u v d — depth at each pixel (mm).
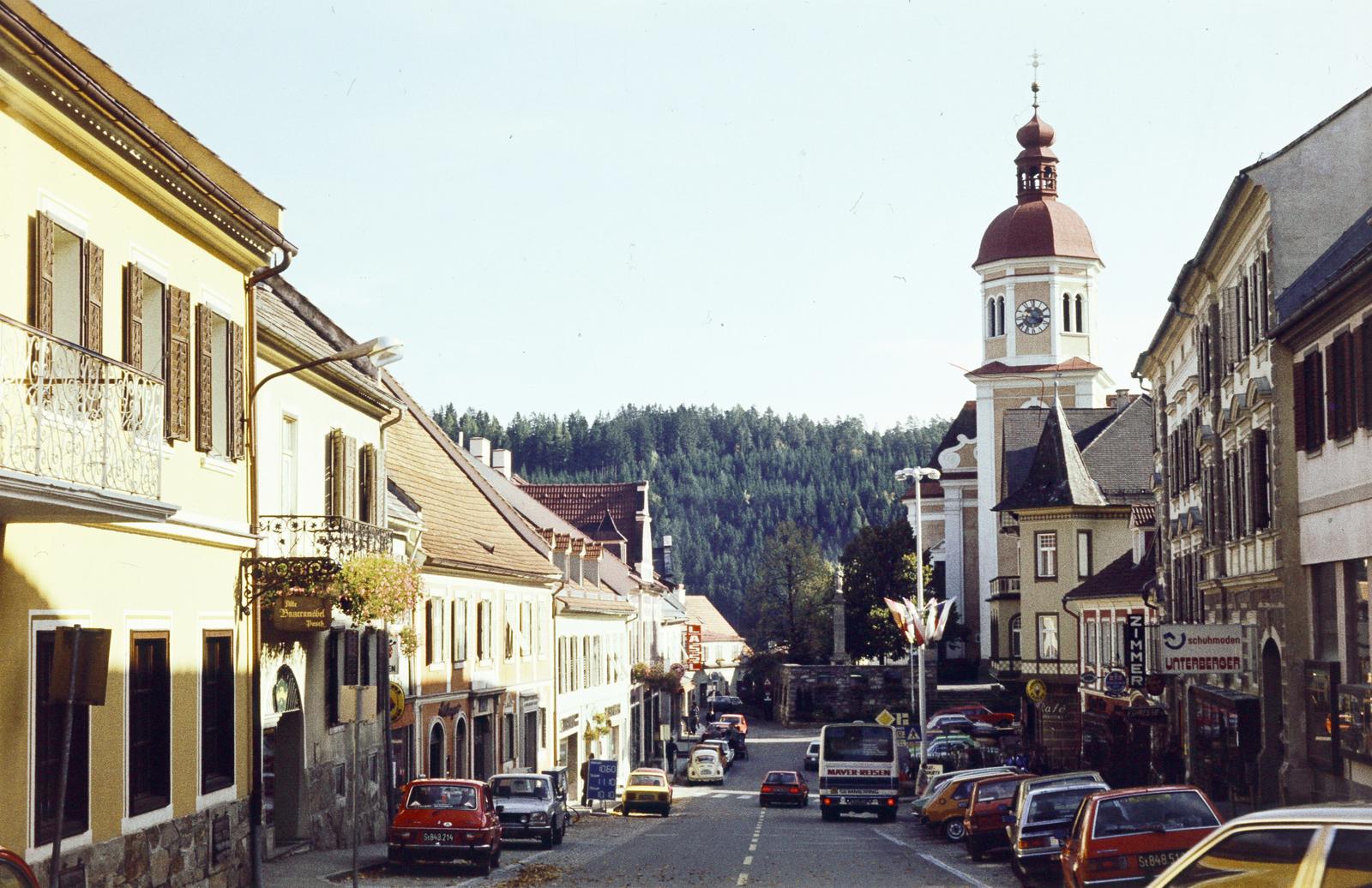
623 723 75125
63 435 15289
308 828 30062
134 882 19656
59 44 17688
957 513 112375
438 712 41719
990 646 105125
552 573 55531
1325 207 34156
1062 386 104000
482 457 73750
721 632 173625
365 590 25547
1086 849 19953
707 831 44500
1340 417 30078
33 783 16875
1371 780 28312
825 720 114062
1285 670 33656
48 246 17094
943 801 39500
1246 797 37531
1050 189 108250
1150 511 62406
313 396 30250
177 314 21312
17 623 16688
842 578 119625
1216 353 41719
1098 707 62656
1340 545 30188
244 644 24578
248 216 23094
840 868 30094
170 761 21109
